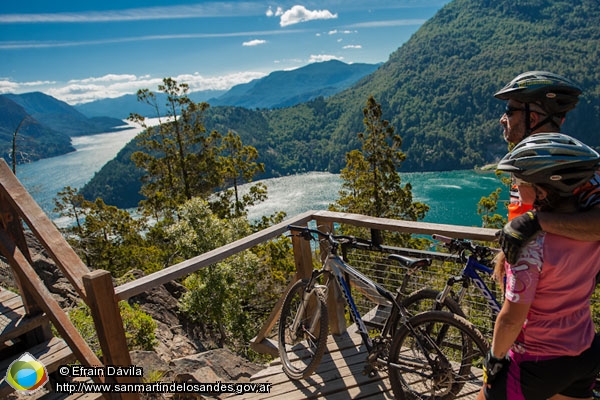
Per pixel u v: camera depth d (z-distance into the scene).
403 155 31.58
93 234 32.81
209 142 36.34
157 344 6.01
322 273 2.85
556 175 1.34
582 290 1.43
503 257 1.65
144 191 37.03
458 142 192.62
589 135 186.00
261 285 16.78
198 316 11.73
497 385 1.54
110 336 2.26
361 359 2.92
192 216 20.36
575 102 1.90
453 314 2.17
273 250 24.12
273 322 3.38
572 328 1.44
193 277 13.74
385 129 31.19
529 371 1.47
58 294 8.12
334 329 3.22
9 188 2.60
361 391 2.62
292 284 3.30
